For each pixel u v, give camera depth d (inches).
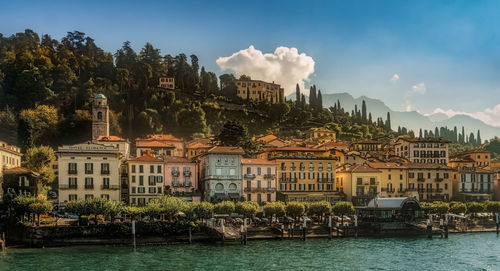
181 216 5088.6
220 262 3858.3
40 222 4722.0
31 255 4079.7
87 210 4591.5
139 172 5979.3
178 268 3636.8
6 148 5807.1
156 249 4414.4
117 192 5649.6
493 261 4025.6
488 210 6338.6
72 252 4232.3
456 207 6171.3
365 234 5398.6
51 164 6156.5
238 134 7480.3
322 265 3796.8
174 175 6215.6
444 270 3703.3
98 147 5703.7
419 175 7342.5
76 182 5546.3
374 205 5634.8
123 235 4618.6
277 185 6668.3
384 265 3836.1
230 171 6215.6
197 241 4825.3
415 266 3818.9
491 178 7834.6
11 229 4638.3
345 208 5521.7
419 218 5689.0
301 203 5447.8
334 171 6909.5
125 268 3622.0
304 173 6796.3
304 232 5032.0
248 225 5290.4
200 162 6628.9
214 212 5167.3
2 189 5408.5
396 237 5354.3
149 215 4849.9
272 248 4505.4
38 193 5600.4
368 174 6865.2
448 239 5236.2
